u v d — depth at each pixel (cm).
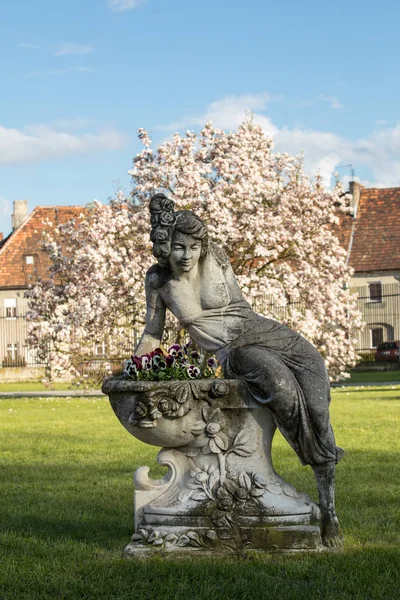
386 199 5819
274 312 2662
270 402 609
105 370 2895
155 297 678
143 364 645
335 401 2280
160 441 629
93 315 2569
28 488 988
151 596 529
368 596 529
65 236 2927
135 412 617
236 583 542
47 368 2883
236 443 625
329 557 599
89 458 1241
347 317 2894
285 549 612
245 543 613
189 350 673
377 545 650
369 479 998
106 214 2602
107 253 2519
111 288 2562
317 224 2783
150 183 2581
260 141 2761
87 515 818
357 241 5588
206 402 624
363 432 1494
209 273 657
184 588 536
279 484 629
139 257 2536
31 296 2973
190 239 646
